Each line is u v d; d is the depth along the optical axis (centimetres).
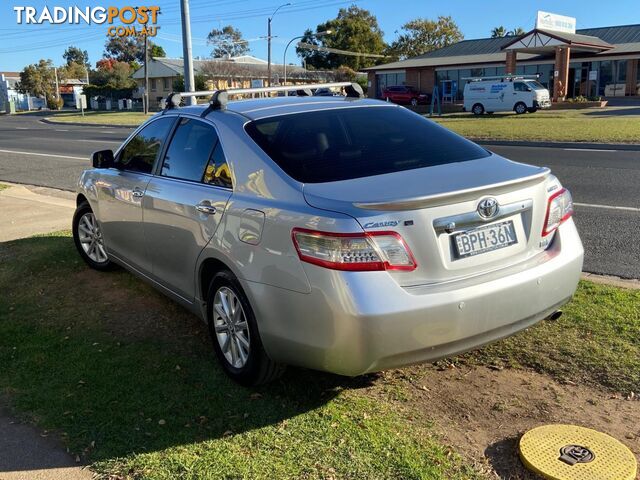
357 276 286
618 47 4153
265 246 320
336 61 7944
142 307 495
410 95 4641
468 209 306
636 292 481
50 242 686
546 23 3784
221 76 6294
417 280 296
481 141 1773
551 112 3055
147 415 335
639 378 353
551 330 416
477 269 312
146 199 445
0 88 9069
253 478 278
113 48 11019
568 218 363
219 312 374
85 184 568
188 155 415
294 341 311
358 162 345
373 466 284
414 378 367
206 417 330
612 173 1091
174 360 400
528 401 338
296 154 349
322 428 316
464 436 308
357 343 287
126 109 6488
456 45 5419
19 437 319
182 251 405
